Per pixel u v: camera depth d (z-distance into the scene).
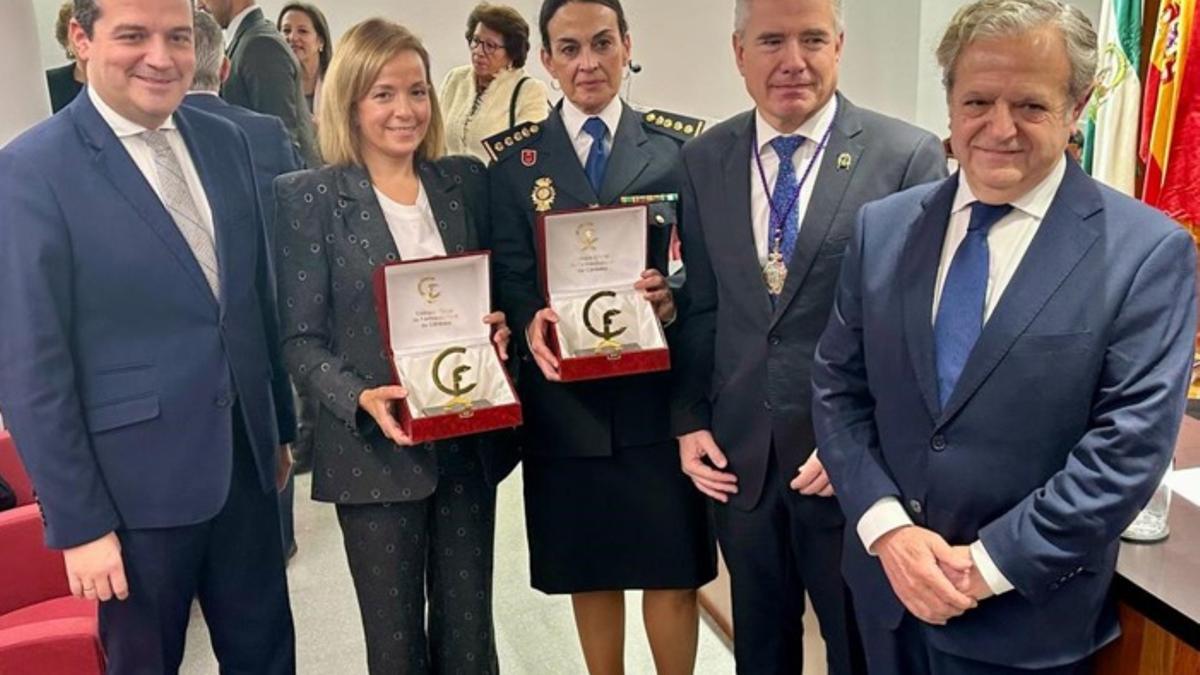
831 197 1.72
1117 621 1.36
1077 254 1.24
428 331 1.87
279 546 2.02
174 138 1.79
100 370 1.67
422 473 1.90
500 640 2.81
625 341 1.95
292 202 1.86
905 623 1.46
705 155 1.86
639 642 2.76
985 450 1.29
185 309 1.74
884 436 1.43
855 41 3.60
